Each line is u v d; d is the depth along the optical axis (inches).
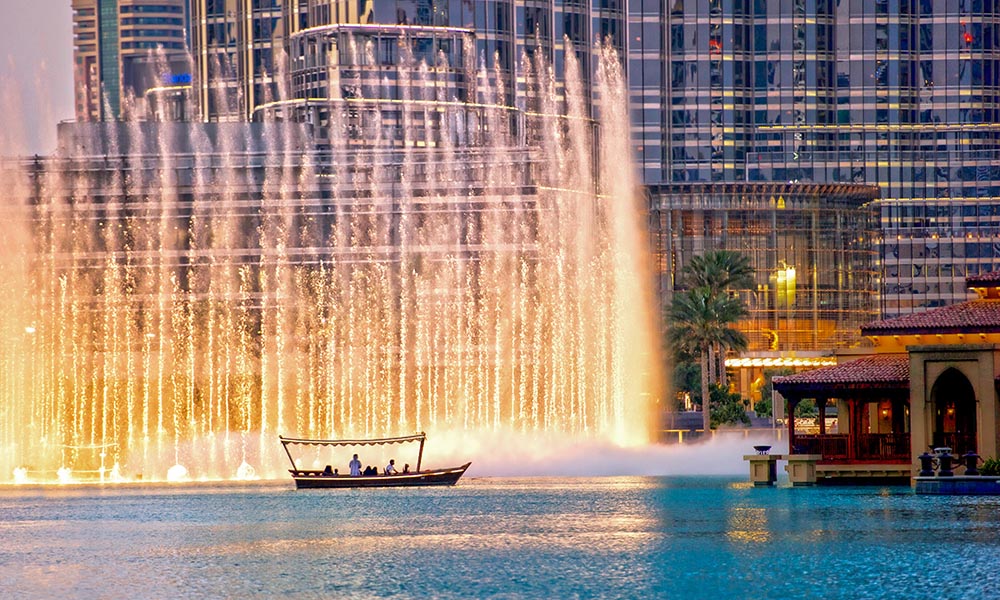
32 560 3038.9
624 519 3629.4
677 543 3085.6
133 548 3221.0
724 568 2706.7
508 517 3791.8
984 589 2440.9
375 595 2490.2
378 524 3671.3
